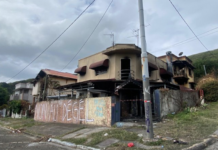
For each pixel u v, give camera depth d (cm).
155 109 1120
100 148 610
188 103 1316
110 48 1616
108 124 990
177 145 553
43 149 689
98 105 1091
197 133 672
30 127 1440
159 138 625
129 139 660
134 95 1428
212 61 3356
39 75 2797
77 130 996
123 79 1514
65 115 1411
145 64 650
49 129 1204
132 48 1500
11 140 935
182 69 2381
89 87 1484
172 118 1031
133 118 1141
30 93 3884
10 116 3198
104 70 1662
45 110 1761
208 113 1038
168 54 2300
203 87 1722
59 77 2611
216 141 596
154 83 1496
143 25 679
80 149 661
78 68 1970
